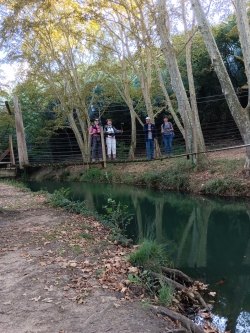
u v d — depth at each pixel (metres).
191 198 12.13
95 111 26.73
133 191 14.73
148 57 16.78
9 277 4.44
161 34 12.19
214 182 11.84
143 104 21.56
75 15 15.73
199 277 5.51
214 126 19.91
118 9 15.52
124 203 12.46
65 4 17.02
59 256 5.27
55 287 4.11
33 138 26.05
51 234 6.55
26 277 4.38
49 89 22.55
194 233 8.44
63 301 3.75
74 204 9.89
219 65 9.74
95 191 15.69
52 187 18.62
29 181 24.45
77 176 21.67
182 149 17.92
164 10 11.99
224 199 11.18
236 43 20.19
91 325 3.26
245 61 9.63
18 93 25.34
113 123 26.58
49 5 15.82
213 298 4.70
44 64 19.67
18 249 5.67
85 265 4.89
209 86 20.91
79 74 23.98
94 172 19.98
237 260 6.36
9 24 15.94
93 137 10.70
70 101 20.22
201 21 9.34
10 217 8.40
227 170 12.27
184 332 3.39
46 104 26.31
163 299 4.11
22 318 3.38
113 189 15.81
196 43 19.03
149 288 4.32
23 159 8.73
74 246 5.83
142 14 13.59
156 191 14.14
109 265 4.94
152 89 20.00
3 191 14.20
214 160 14.07
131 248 6.35
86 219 8.52
